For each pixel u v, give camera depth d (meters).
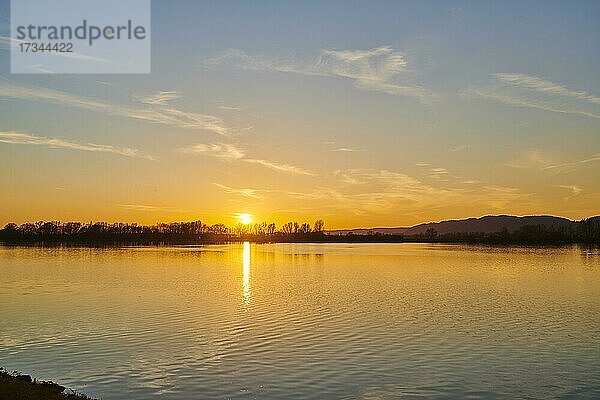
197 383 36.12
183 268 134.25
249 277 111.75
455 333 52.09
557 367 40.47
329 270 132.38
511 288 92.12
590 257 184.00
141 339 48.75
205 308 67.75
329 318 60.22
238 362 41.03
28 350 44.66
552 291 88.19
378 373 38.50
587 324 57.22
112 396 33.66
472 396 34.16
